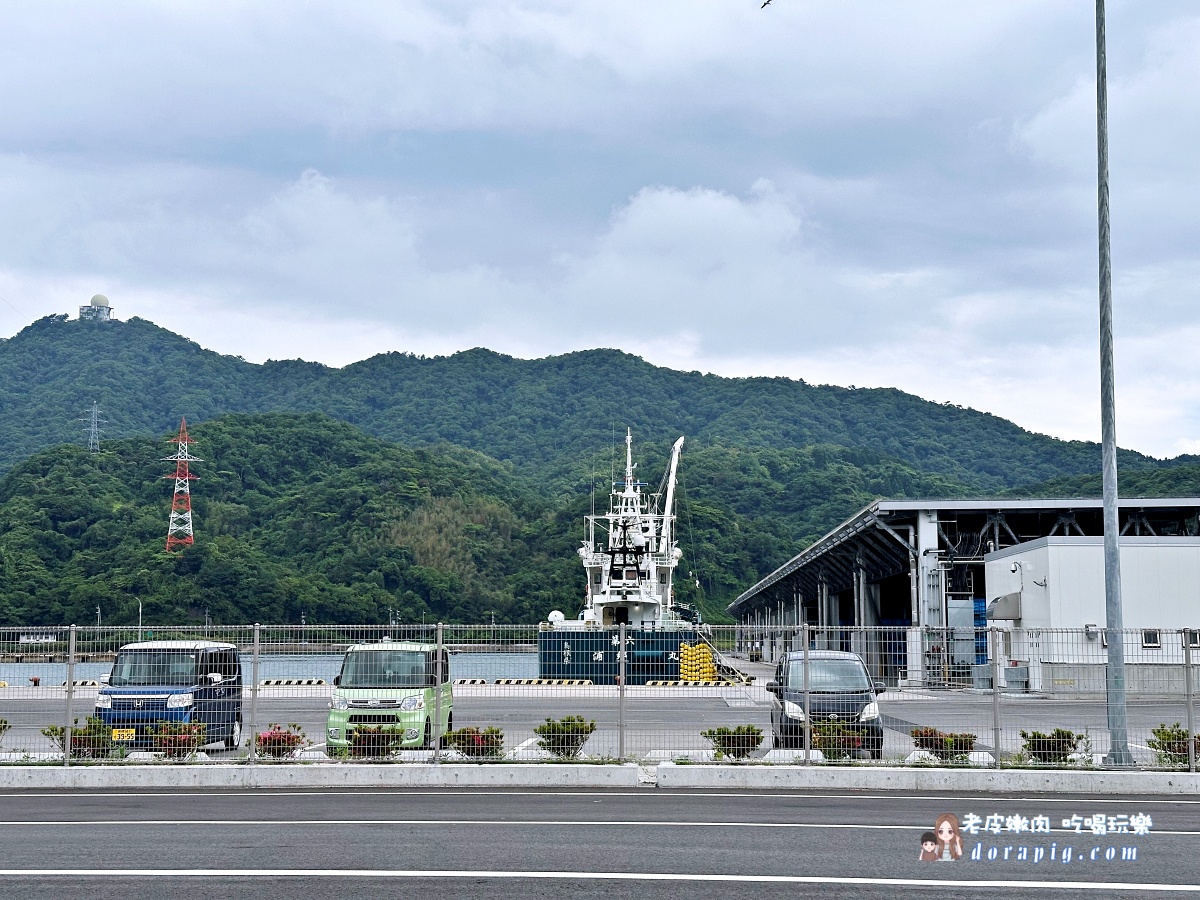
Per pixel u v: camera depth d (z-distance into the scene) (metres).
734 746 20.25
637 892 11.16
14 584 140.12
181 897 10.94
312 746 21.53
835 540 58.72
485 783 18.91
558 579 159.12
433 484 190.50
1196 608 38.31
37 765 19.61
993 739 19.78
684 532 173.75
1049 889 11.51
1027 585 40.81
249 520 178.12
